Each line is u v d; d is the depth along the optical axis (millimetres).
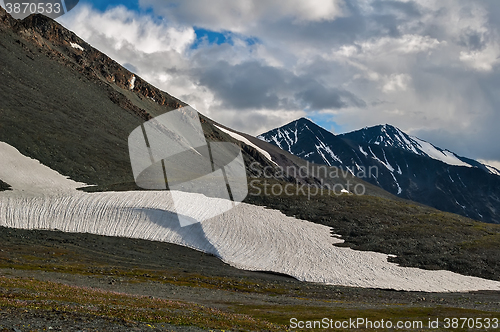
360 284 68938
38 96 178000
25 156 125438
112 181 126000
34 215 88312
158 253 79312
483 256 84812
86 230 86000
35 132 143250
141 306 30438
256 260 80625
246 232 92312
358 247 89875
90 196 100688
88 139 158500
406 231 101875
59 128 157125
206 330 24016
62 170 124562
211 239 87375
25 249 69875
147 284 51156
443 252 88188
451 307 44312
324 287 65062
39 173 116312
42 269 53219
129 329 20547
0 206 89500
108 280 50188
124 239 84562
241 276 69750
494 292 66000
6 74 180875
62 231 83938
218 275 68625
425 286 68125
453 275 75188
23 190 100750
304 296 55062
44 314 21203
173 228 89750
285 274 73938
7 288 30234
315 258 82125
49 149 136250
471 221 122375
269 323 31219
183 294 46062
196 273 68188
